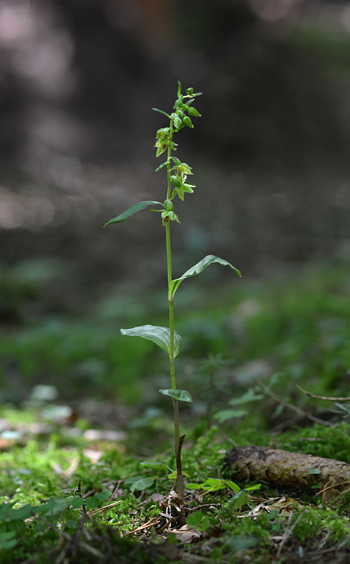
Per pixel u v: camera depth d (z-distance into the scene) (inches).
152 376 199.9
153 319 263.7
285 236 391.5
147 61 805.2
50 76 732.7
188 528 70.1
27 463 118.7
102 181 594.9
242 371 173.8
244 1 866.8
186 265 362.3
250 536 65.7
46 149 639.1
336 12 965.2
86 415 172.7
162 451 126.3
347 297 221.5
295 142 671.8
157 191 568.4
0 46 706.8
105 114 748.6
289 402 124.7
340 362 138.6
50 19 773.9
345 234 378.0
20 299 308.7
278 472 80.6
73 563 60.5
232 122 690.8
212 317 236.1
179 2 858.1
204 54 820.0
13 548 65.9
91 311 308.3
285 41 804.0
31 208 482.0
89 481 97.0
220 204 504.1
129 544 63.6
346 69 748.0
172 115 69.2
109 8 806.5
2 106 668.7
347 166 623.2
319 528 67.1
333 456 91.5
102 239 426.9
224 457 93.2
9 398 186.2
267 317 213.9
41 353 232.7
